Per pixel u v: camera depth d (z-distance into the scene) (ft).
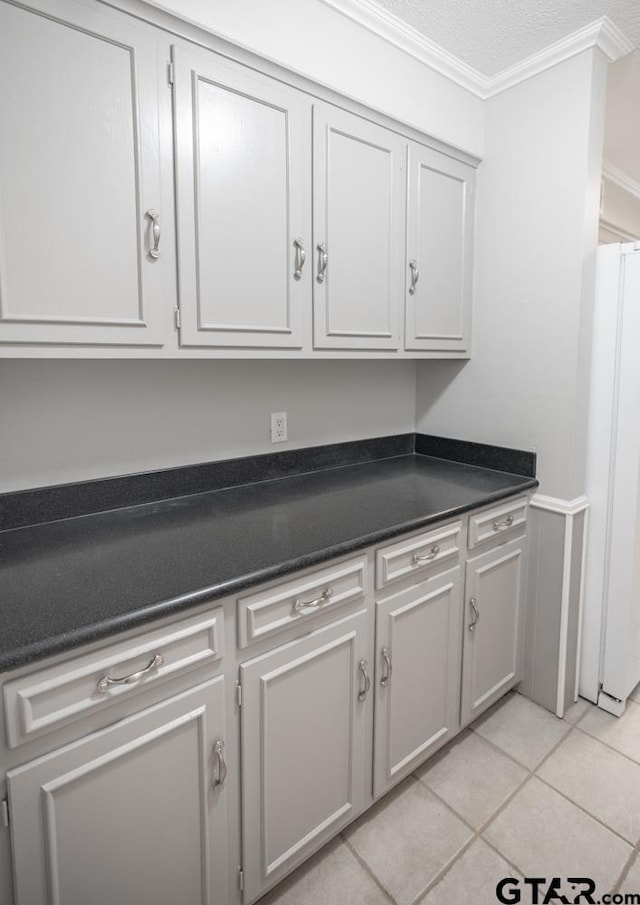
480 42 5.58
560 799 5.14
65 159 3.48
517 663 6.56
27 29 3.26
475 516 5.46
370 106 5.14
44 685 2.74
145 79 3.74
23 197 3.35
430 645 5.17
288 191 4.66
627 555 6.11
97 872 3.08
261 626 3.67
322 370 6.60
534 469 6.35
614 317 5.92
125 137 3.70
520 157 6.13
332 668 4.25
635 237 10.95
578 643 6.55
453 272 6.44
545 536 6.25
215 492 5.65
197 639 3.35
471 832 4.78
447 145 6.05
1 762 2.68
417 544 4.78
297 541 4.13
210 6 4.15
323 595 4.05
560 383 6.01
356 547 4.17
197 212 4.11
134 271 3.86
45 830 2.84
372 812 5.00
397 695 4.87
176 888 3.47
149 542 4.11
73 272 3.59
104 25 3.52
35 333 3.49
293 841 4.14
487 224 6.55
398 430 7.67
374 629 4.57
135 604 3.07
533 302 6.17
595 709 6.52
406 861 4.52
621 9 5.04
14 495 4.38
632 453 5.96
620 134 7.55
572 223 5.72
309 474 6.54
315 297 5.03
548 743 5.91
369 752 4.72
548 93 5.81
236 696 3.63
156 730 3.22
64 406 4.61
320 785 4.30
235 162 4.28
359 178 5.24
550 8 5.05
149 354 4.03
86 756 2.94
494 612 6.01
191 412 5.45
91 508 4.81
